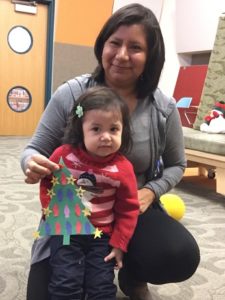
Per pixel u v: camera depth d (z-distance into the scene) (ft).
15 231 5.32
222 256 4.91
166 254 3.03
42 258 3.09
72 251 2.93
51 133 3.27
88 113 2.84
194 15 12.39
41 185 2.96
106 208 2.99
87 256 3.00
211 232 5.75
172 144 3.59
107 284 2.88
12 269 4.28
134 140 3.28
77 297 2.86
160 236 3.12
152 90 3.39
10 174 8.63
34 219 5.82
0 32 13.52
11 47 13.80
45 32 14.19
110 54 3.15
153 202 3.57
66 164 2.94
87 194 2.93
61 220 2.91
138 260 3.11
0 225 5.52
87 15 14.08
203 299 3.88
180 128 3.65
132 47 3.11
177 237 3.13
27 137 14.19
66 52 14.29
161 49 3.24
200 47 12.44
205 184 8.94
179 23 13.08
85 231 2.88
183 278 3.20
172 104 3.54
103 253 2.96
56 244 2.98
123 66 3.14
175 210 5.91
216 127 8.52
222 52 9.45
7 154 10.76
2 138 13.66
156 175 3.55
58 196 2.92
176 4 13.10
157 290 4.03
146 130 3.35
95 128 2.83
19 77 14.12
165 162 3.74
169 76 13.66
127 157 3.29
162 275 3.13
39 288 3.03
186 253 3.08
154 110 3.42
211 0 11.68
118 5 14.28
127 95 3.38
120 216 3.01
